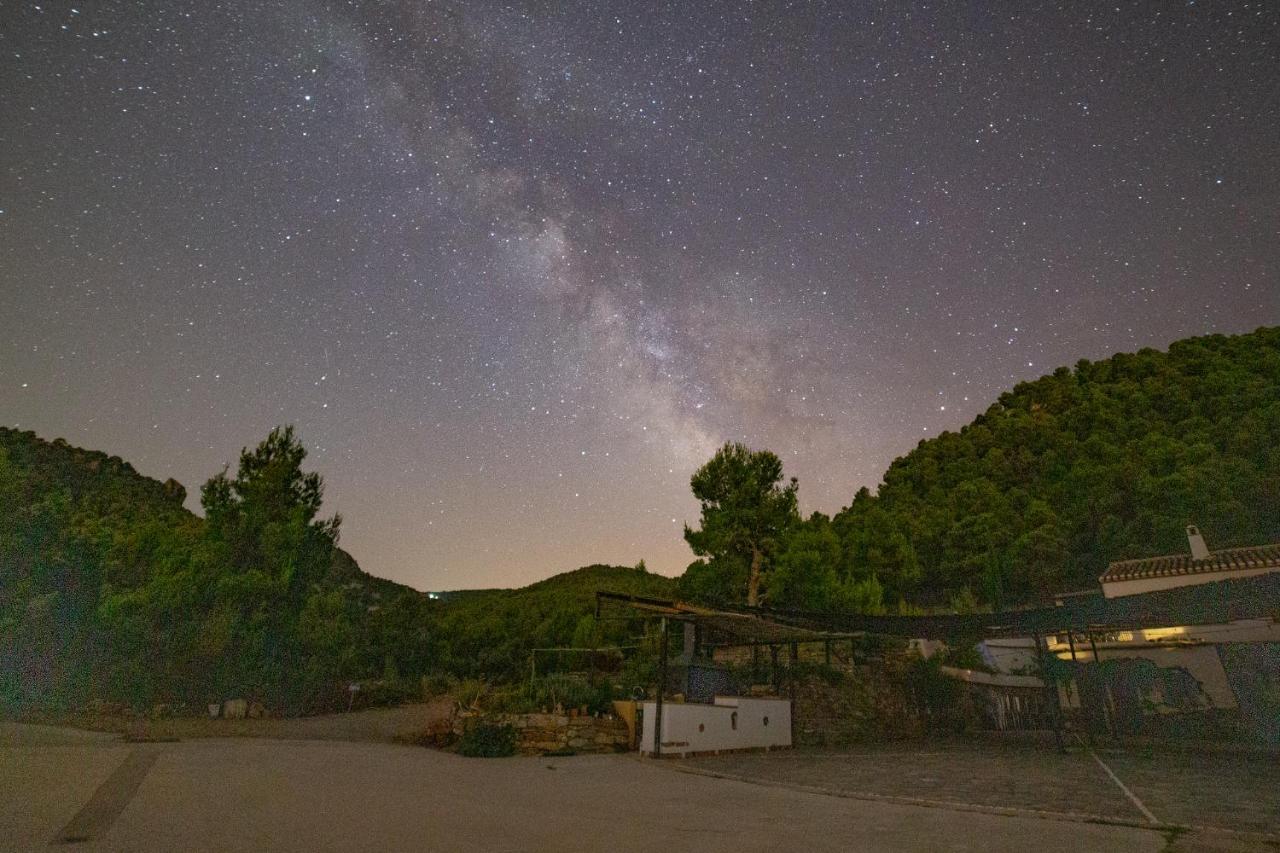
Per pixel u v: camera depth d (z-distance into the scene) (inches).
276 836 277.6
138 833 274.7
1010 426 3287.4
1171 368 3299.7
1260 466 2111.2
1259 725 924.0
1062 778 538.9
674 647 1018.1
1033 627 736.3
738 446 1631.4
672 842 292.4
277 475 1241.4
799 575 1192.2
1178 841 303.6
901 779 536.4
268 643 1130.7
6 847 248.4
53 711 1019.9
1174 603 663.1
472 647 1823.3
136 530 1327.5
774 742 812.6
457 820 328.2
